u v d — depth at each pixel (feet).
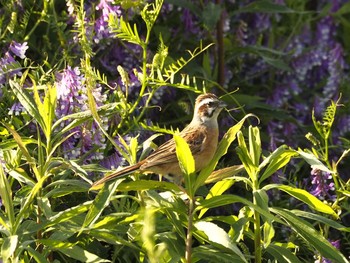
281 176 31.27
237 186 33.40
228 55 37.47
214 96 27.25
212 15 35.22
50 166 24.47
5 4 32.45
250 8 37.58
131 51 33.22
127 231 24.97
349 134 37.81
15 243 22.25
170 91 34.68
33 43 34.14
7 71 28.53
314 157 24.59
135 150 25.22
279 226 31.60
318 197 30.94
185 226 25.09
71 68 30.17
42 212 25.12
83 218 25.34
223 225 32.07
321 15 42.75
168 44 36.19
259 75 39.47
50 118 24.54
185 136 26.73
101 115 27.40
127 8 30.14
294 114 40.14
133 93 33.40
